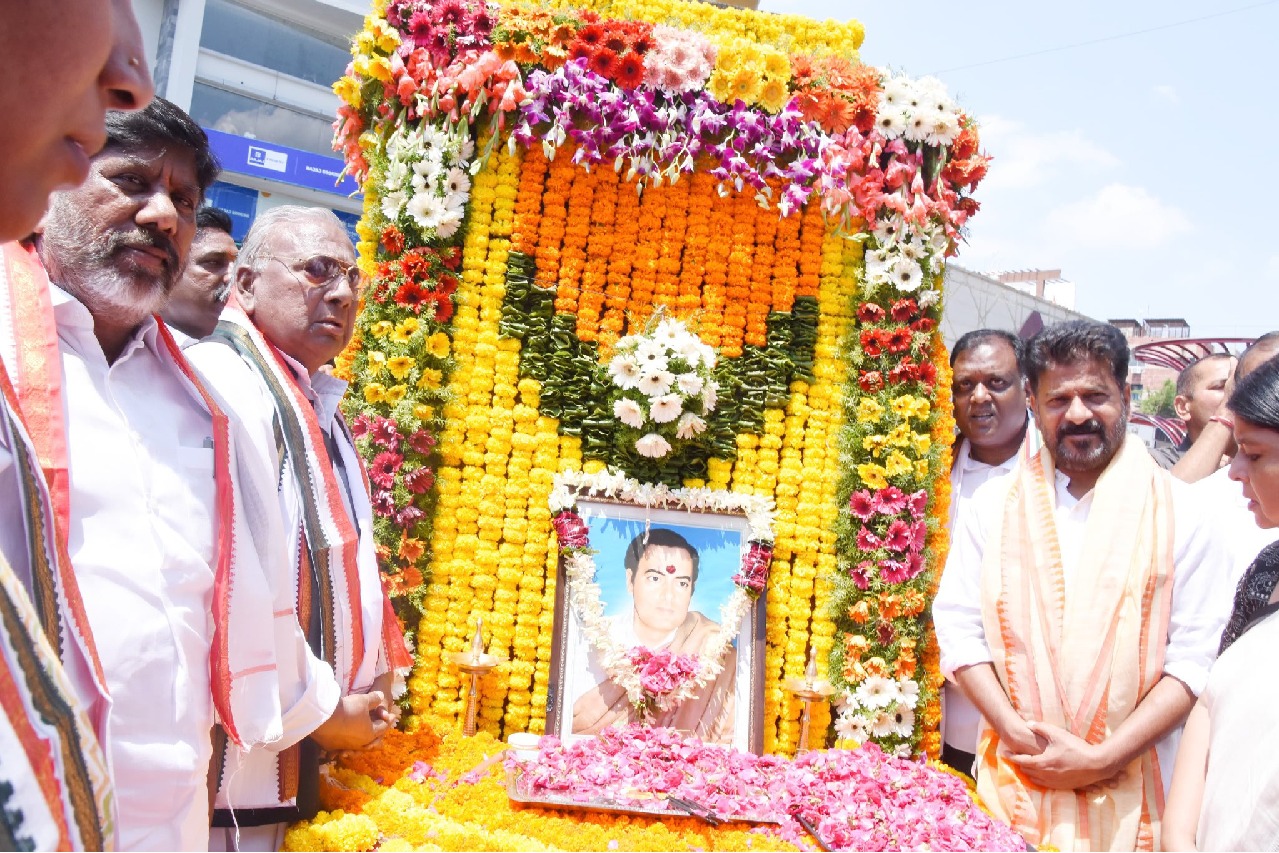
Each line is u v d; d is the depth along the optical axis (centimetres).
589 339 324
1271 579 193
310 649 213
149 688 154
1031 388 291
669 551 311
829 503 332
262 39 1111
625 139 322
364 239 329
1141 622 255
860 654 321
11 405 96
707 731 297
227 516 178
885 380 337
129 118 166
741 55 325
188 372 179
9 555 92
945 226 343
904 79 342
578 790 249
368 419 308
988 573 277
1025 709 261
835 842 236
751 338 332
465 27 319
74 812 74
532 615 312
